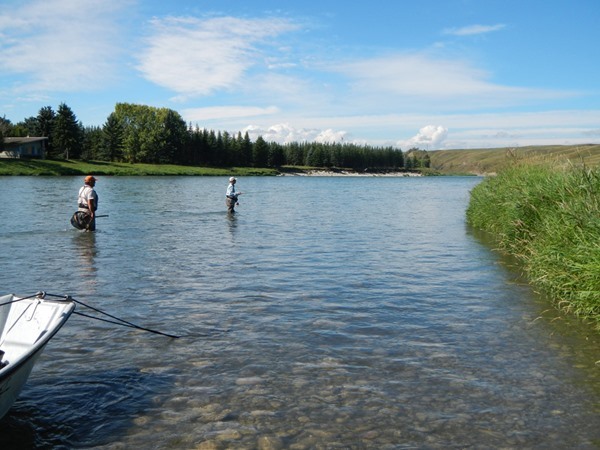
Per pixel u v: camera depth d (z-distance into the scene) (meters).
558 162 15.62
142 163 128.50
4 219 23.67
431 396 5.88
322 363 6.85
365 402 5.73
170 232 20.39
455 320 8.80
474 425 5.23
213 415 5.45
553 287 10.07
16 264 13.36
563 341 7.74
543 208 13.51
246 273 12.53
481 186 24.11
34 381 6.26
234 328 8.29
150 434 5.07
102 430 5.15
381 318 8.90
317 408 5.59
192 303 9.77
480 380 6.32
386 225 24.19
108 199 39.38
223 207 33.94
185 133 138.75
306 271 12.85
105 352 7.21
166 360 6.94
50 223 22.34
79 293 10.45
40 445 4.88
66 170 91.75
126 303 9.73
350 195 55.19
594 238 8.71
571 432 5.10
